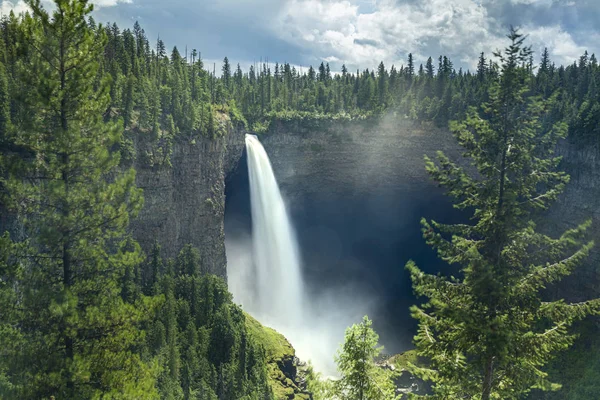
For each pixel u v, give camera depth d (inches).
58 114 864.3
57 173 844.6
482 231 804.6
